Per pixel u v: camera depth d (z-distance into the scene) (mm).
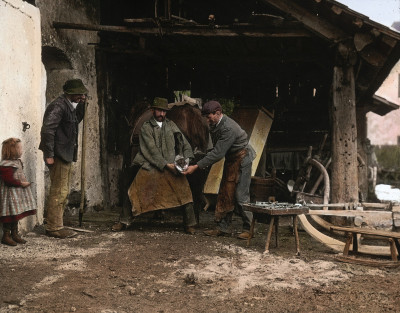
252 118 9789
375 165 18250
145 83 11297
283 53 10133
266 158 11570
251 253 5812
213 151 6672
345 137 7773
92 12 9562
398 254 5715
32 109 6852
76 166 8664
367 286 4598
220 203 6895
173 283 4609
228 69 11398
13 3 6289
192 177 7617
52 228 6457
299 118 11383
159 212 8500
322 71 11055
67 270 4926
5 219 5750
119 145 10336
